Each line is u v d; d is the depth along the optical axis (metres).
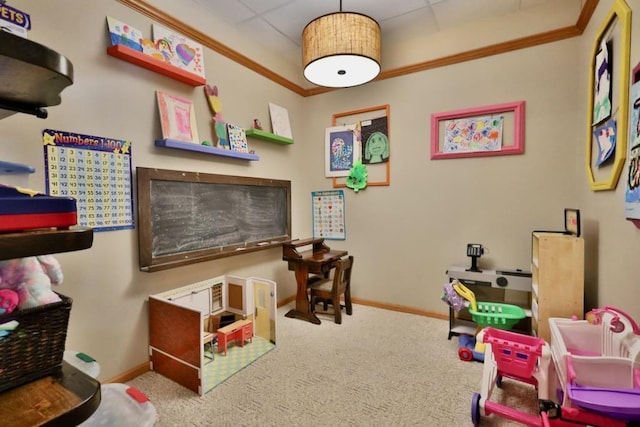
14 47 0.60
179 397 1.80
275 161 3.24
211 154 2.52
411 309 3.09
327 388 1.88
